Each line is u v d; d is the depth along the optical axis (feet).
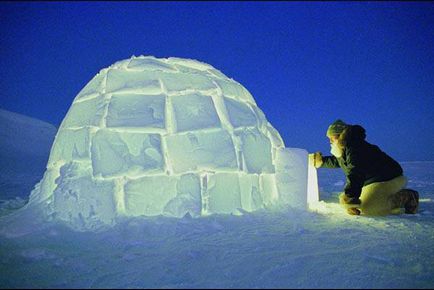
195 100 12.59
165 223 10.28
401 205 13.02
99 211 10.59
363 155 12.92
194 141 11.86
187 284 6.67
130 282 6.82
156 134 11.67
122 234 9.67
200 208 11.27
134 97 12.19
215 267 7.49
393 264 7.64
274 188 13.76
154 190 11.16
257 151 12.89
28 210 11.78
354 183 12.87
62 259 8.10
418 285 6.57
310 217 12.06
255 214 11.94
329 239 9.48
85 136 11.91
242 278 6.91
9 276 7.17
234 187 12.10
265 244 8.99
